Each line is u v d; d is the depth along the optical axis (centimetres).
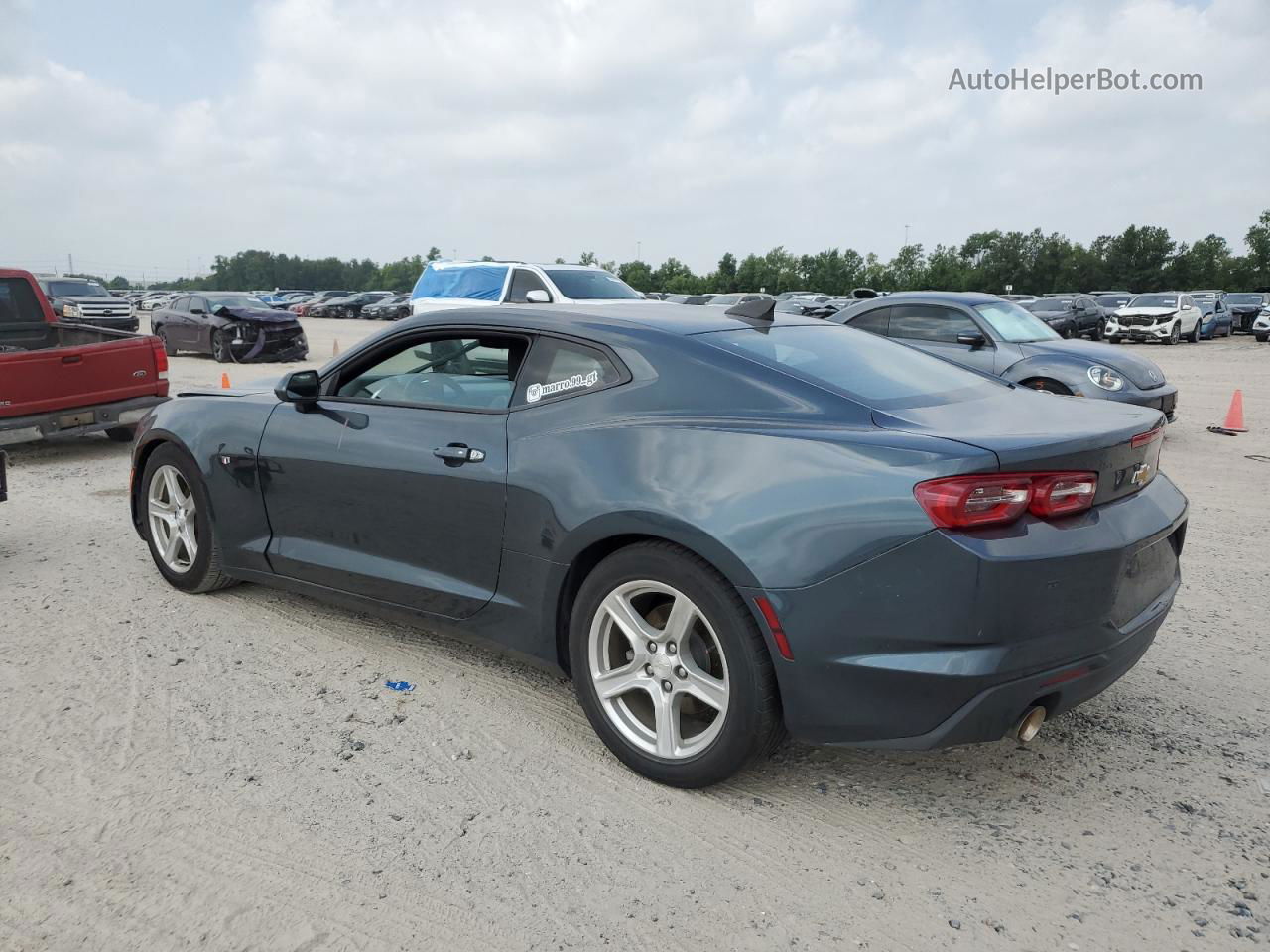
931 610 244
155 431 449
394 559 364
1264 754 321
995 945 226
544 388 327
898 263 10388
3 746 314
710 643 289
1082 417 294
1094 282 9812
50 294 2512
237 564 429
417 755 313
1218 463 866
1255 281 8369
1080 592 254
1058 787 299
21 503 673
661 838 269
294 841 264
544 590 316
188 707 344
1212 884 250
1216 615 455
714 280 9925
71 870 249
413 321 373
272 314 2038
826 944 226
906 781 303
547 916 235
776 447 270
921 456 250
